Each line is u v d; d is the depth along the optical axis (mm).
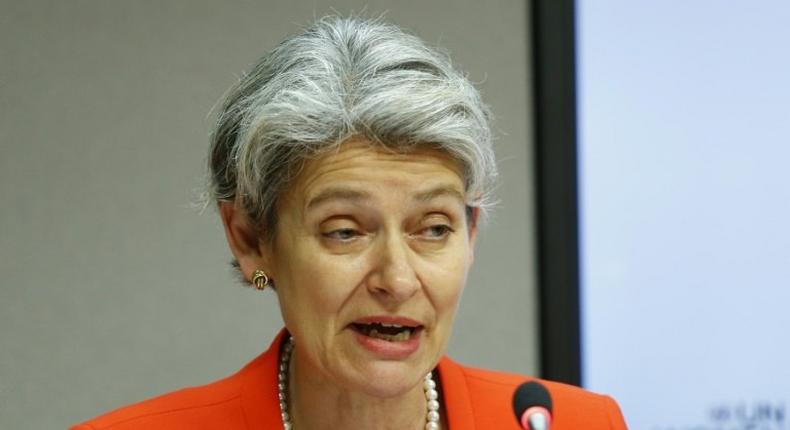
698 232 8852
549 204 8797
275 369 4578
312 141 3834
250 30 8547
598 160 8805
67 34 8375
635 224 8820
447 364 4773
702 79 8797
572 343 8805
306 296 3982
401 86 3854
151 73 8469
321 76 3924
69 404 8406
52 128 8375
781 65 8805
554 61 8789
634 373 8859
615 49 8789
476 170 3990
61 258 8398
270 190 4008
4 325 8344
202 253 8539
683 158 8820
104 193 8438
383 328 4035
